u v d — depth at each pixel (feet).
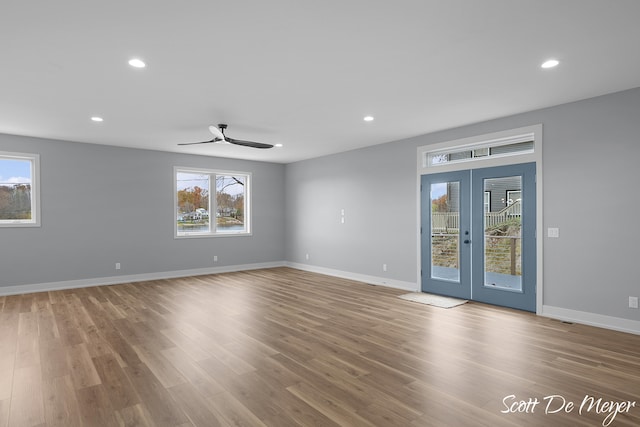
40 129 17.99
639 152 12.46
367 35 8.85
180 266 24.76
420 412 7.60
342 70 10.95
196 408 7.77
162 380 9.07
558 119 14.35
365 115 15.74
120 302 17.24
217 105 14.28
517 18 8.08
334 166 25.07
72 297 18.34
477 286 17.17
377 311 15.56
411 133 19.11
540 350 11.04
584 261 13.71
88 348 11.23
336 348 11.22
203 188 26.35
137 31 8.55
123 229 22.56
